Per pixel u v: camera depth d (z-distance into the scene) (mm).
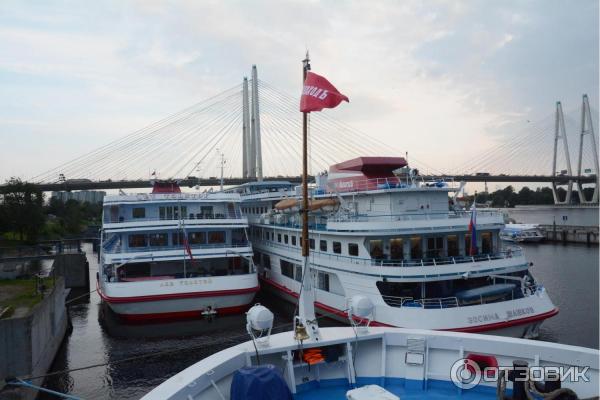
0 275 27547
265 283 34562
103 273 27844
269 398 6941
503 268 21344
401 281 20391
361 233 22141
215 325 25734
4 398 15000
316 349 9289
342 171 27359
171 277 26828
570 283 39281
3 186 54312
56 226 79500
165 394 7336
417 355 9250
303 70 10484
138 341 23516
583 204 109188
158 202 29438
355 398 7363
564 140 111438
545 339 23781
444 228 22391
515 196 180000
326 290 25406
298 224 28547
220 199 30266
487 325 19047
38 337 17719
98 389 18406
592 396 7984
